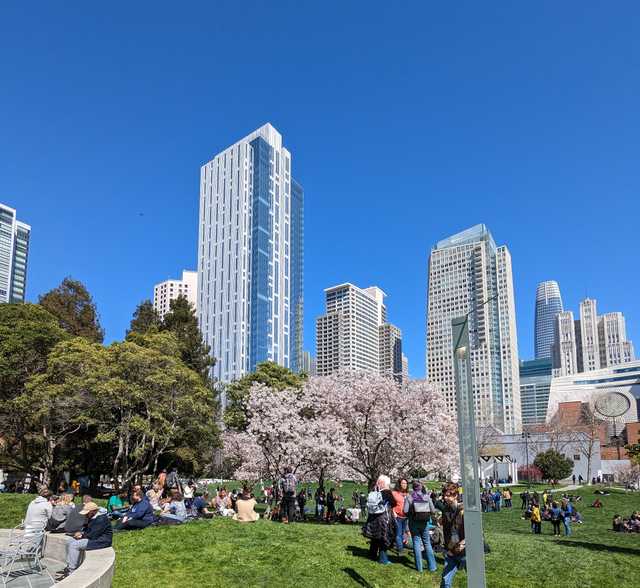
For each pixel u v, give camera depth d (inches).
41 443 1434.5
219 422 2201.0
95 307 2032.5
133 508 598.5
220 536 553.6
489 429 4042.8
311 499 1744.6
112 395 1288.1
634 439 4215.1
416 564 471.2
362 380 1194.6
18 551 475.2
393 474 1129.4
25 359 1382.9
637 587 456.4
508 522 1364.4
